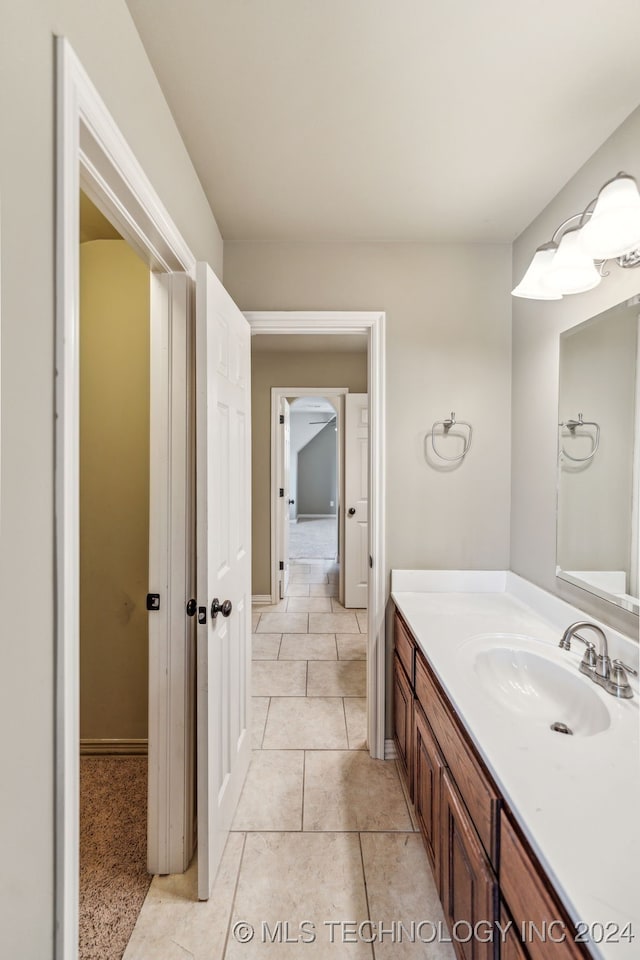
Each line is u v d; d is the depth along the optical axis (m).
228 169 1.50
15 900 0.58
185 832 1.42
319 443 10.34
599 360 1.38
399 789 1.77
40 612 0.63
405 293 1.98
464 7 0.95
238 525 1.73
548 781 0.80
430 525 2.00
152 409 1.41
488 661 1.38
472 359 1.98
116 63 0.90
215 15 0.97
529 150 1.41
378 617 1.97
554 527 1.64
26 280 0.60
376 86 1.15
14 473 0.58
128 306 1.91
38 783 0.62
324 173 1.52
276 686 2.59
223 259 1.96
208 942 1.21
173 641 1.41
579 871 0.62
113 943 1.20
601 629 1.20
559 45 1.04
